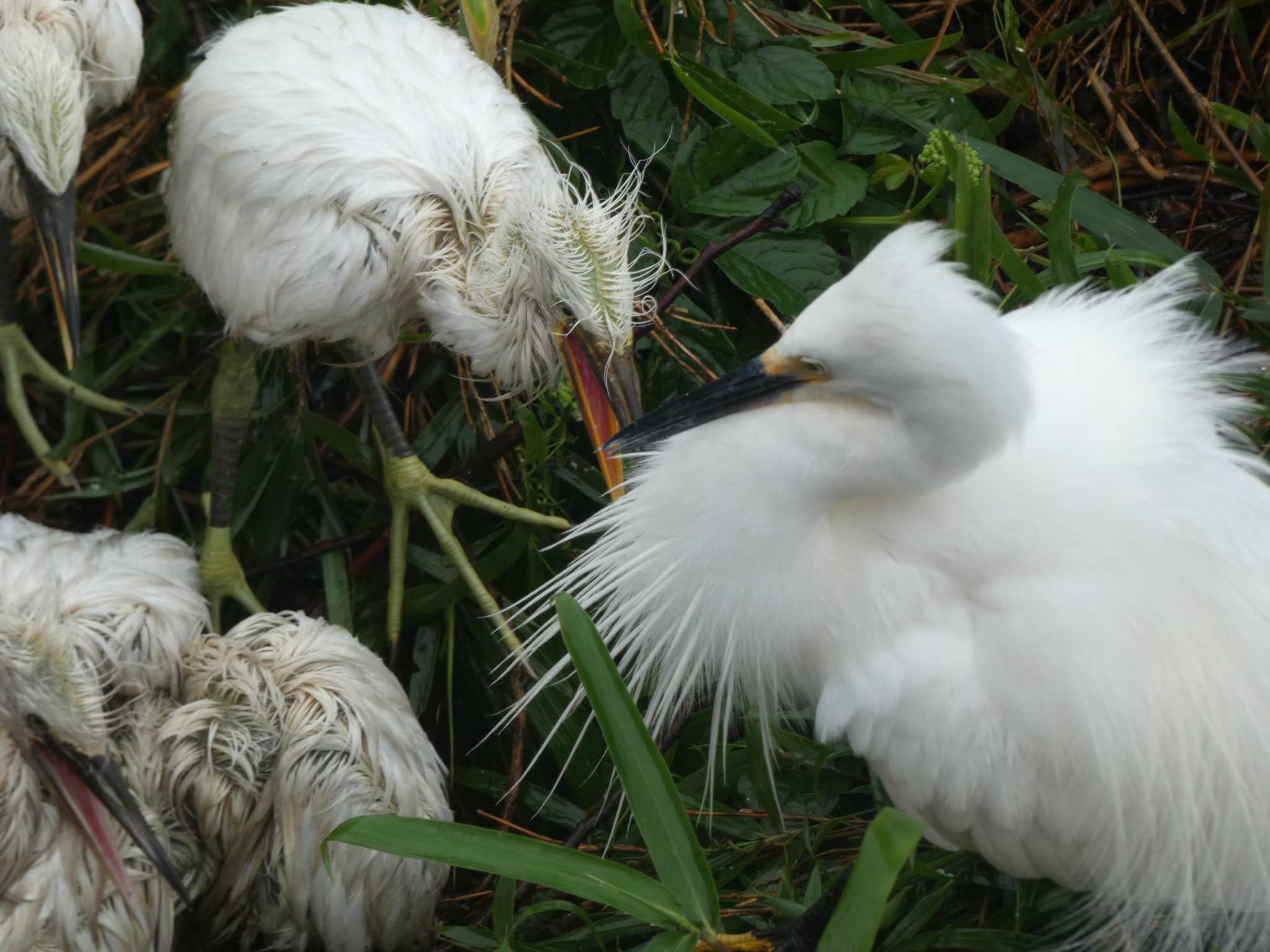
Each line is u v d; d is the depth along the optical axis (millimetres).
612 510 2826
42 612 2912
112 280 4094
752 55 3967
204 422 4008
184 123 3285
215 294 3330
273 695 3205
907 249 2287
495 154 3260
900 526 2486
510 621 3719
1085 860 2555
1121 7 4062
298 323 3234
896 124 4008
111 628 3236
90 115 3562
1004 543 2432
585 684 2434
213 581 3709
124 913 3084
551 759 3732
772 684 2744
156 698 3338
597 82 3967
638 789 2424
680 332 3891
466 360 3875
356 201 3094
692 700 3236
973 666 2455
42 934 2990
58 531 3527
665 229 3926
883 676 2482
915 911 2918
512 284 3234
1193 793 2482
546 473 3773
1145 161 4027
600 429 3250
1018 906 2879
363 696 3252
